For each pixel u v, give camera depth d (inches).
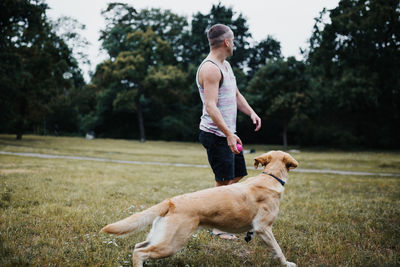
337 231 161.5
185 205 106.7
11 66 964.6
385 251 137.6
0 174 305.9
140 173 391.5
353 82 1006.4
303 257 130.9
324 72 1122.0
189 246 138.6
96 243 135.3
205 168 491.5
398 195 263.9
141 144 1285.7
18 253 120.9
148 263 117.6
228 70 142.4
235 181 154.8
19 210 177.2
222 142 140.7
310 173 451.5
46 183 268.8
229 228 115.7
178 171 433.1
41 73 1082.7
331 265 122.2
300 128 1327.5
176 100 1611.7
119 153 764.6
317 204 220.7
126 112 1775.3
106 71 1487.5
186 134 1745.8
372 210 203.9
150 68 1533.0
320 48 1066.7
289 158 133.0
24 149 692.1
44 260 117.8
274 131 1599.4
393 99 1097.4
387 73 1045.2
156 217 106.2
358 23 1000.2
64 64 1126.4
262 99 1272.1
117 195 236.8
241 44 1724.9
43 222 158.4
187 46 1815.9
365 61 1056.2
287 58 1217.4
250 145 1524.4
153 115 1819.6
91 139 1443.2
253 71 1770.4
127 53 1501.0
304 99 1146.0
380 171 492.1
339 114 1235.2
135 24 1738.4
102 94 1712.6
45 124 1833.2
